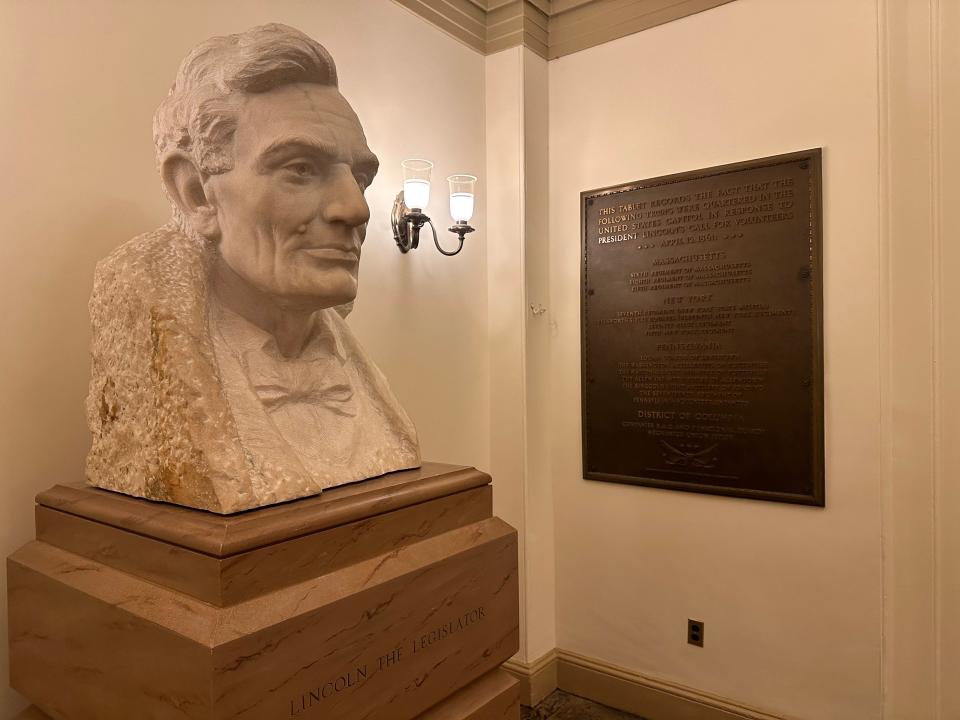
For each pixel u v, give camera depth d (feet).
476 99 9.73
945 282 7.14
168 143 4.56
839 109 7.80
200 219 4.51
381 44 8.23
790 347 8.07
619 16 9.41
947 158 7.12
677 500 8.98
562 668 9.87
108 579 3.95
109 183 5.64
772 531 8.25
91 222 5.51
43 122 5.23
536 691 9.45
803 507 8.04
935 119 7.16
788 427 8.10
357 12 7.93
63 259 5.34
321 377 5.04
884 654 7.53
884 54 7.43
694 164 8.81
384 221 8.18
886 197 7.41
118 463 4.46
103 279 4.60
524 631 9.42
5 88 5.02
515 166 9.59
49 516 4.58
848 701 7.74
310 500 4.16
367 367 5.58
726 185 8.49
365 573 4.13
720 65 8.63
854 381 7.72
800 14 8.06
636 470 9.24
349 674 3.91
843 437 7.78
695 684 8.79
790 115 8.12
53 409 5.28
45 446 5.23
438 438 8.88
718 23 8.64
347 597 3.90
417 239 8.21
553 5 9.97
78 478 5.42
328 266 4.56
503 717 5.06
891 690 7.48
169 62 6.09
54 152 5.30
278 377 4.71
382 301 8.14
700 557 8.78
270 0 6.97
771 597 8.25
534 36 9.78
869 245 7.63
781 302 8.13
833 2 7.86
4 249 5.01
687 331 8.81
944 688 7.20
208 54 4.43
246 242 4.39
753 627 8.37
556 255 10.00
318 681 3.72
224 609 3.40
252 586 3.56
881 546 7.55
